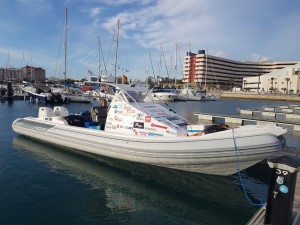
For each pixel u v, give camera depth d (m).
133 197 7.34
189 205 7.02
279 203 4.69
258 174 9.05
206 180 8.20
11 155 10.55
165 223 6.19
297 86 98.00
